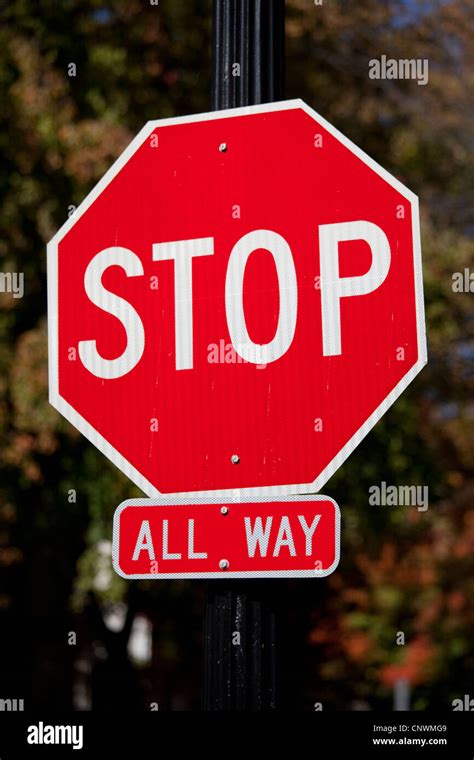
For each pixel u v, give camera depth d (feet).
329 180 8.61
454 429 49.98
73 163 39.73
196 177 8.94
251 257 8.67
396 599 54.85
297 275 8.54
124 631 50.55
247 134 8.89
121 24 43.65
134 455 8.66
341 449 8.23
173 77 44.70
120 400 8.75
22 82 40.50
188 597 48.70
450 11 48.34
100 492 40.01
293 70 46.83
